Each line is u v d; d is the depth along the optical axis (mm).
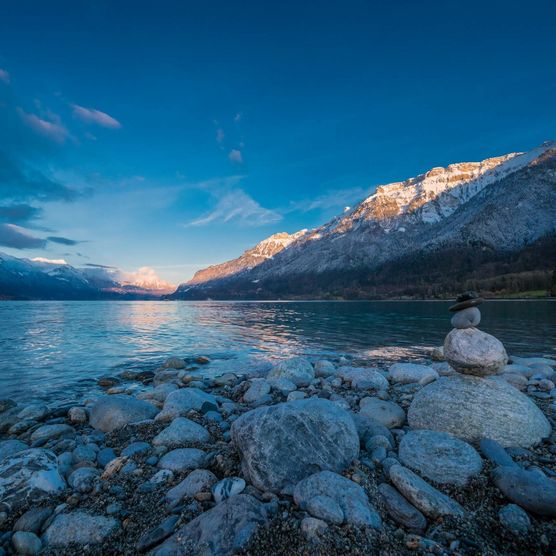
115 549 3848
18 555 3818
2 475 4965
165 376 13914
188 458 5668
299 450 4969
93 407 9016
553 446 5566
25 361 18516
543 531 3574
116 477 5316
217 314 65750
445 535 3652
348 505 3996
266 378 12602
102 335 30625
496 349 6359
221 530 3766
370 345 22734
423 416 6453
